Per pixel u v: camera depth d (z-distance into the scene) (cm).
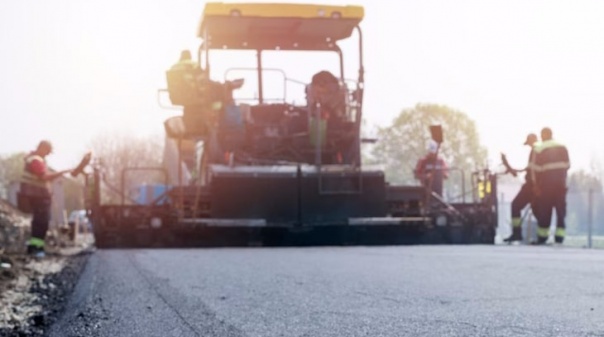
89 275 714
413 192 1457
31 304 585
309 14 1383
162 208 1378
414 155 3603
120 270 725
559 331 330
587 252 954
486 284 542
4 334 419
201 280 594
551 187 1374
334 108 1366
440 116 3900
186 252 1030
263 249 1135
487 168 1502
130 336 340
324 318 376
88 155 1288
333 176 1349
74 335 361
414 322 358
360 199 1359
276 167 1344
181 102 1303
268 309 413
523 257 853
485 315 382
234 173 1330
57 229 2225
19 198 1233
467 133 4003
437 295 474
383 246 1298
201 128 1318
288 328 345
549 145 1377
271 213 1339
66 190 4200
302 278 602
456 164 4019
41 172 1238
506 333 324
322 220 1347
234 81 1323
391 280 577
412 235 1430
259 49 1428
